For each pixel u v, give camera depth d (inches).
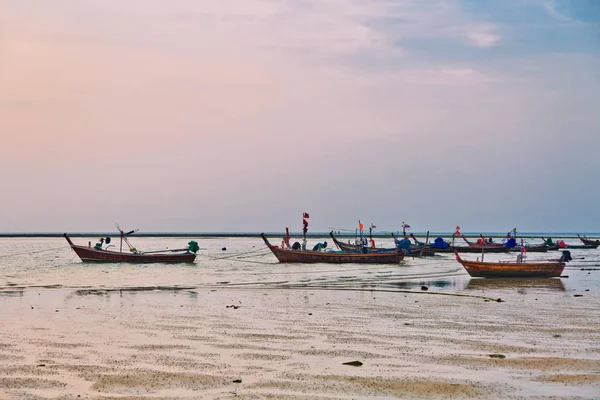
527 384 620.7
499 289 1571.1
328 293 1465.3
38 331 912.9
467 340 845.2
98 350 780.0
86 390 602.5
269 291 1519.4
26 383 626.2
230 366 695.7
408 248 3395.7
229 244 7534.5
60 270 2365.9
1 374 660.1
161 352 768.9
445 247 3895.2
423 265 2731.3
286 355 751.1
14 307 1191.6
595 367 690.2
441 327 951.0
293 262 2824.8
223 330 921.5
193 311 1127.0
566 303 1256.2
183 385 620.1
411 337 867.4
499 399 573.6
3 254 4131.4
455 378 642.8
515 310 1146.7
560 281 1825.8
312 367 690.2
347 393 591.8
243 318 1039.0
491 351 774.5
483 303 1257.4
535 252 4252.0
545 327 952.3
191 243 2832.2
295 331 913.5
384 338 859.4
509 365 698.8
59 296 1402.6
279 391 598.2
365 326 958.4
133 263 2758.4
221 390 602.5
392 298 1350.9
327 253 2785.4
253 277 2030.0
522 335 884.0
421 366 694.5
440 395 585.6
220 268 2516.0
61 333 896.9
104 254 2785.4
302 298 1348.4
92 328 938.7
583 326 961.5
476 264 1952.5
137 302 1274.6
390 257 2780.5
